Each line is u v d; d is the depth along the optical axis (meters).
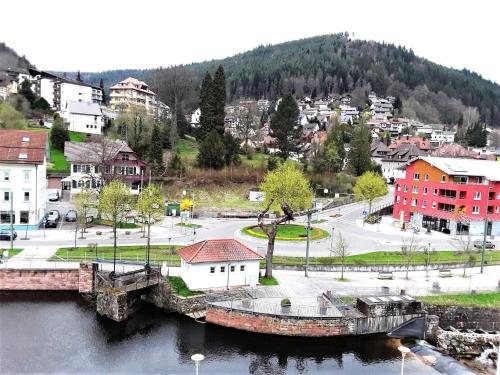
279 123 127.38
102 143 96.62
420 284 54.56
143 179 106.06
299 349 42.09
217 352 40.97
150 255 60.31
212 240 51.44
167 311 48.59
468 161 96.06
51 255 58.34
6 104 130.25
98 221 79.44
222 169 116.75
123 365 38.22
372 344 43.56
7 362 37.62
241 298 47.38
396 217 102.31
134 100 179.62
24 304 49.56
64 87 179.62
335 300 47.16
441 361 40.97
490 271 62.44
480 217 87.50
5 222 72.19
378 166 141.25
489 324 48.94
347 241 75.31
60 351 39.97
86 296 52.19
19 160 71.25
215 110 129.88
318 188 118.62
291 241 73.50
